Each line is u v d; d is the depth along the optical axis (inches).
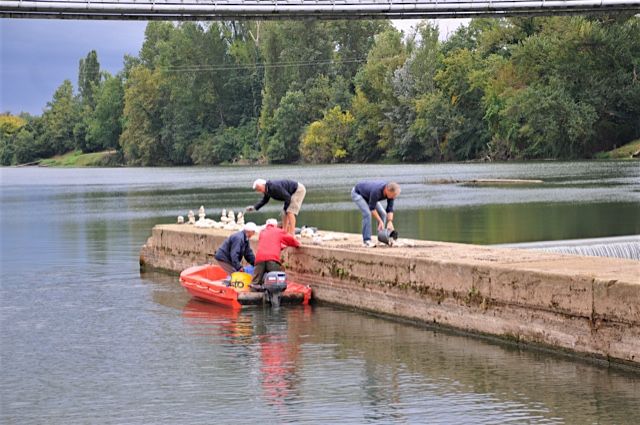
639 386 534.6
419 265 724.0
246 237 885.8
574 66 4463.6
